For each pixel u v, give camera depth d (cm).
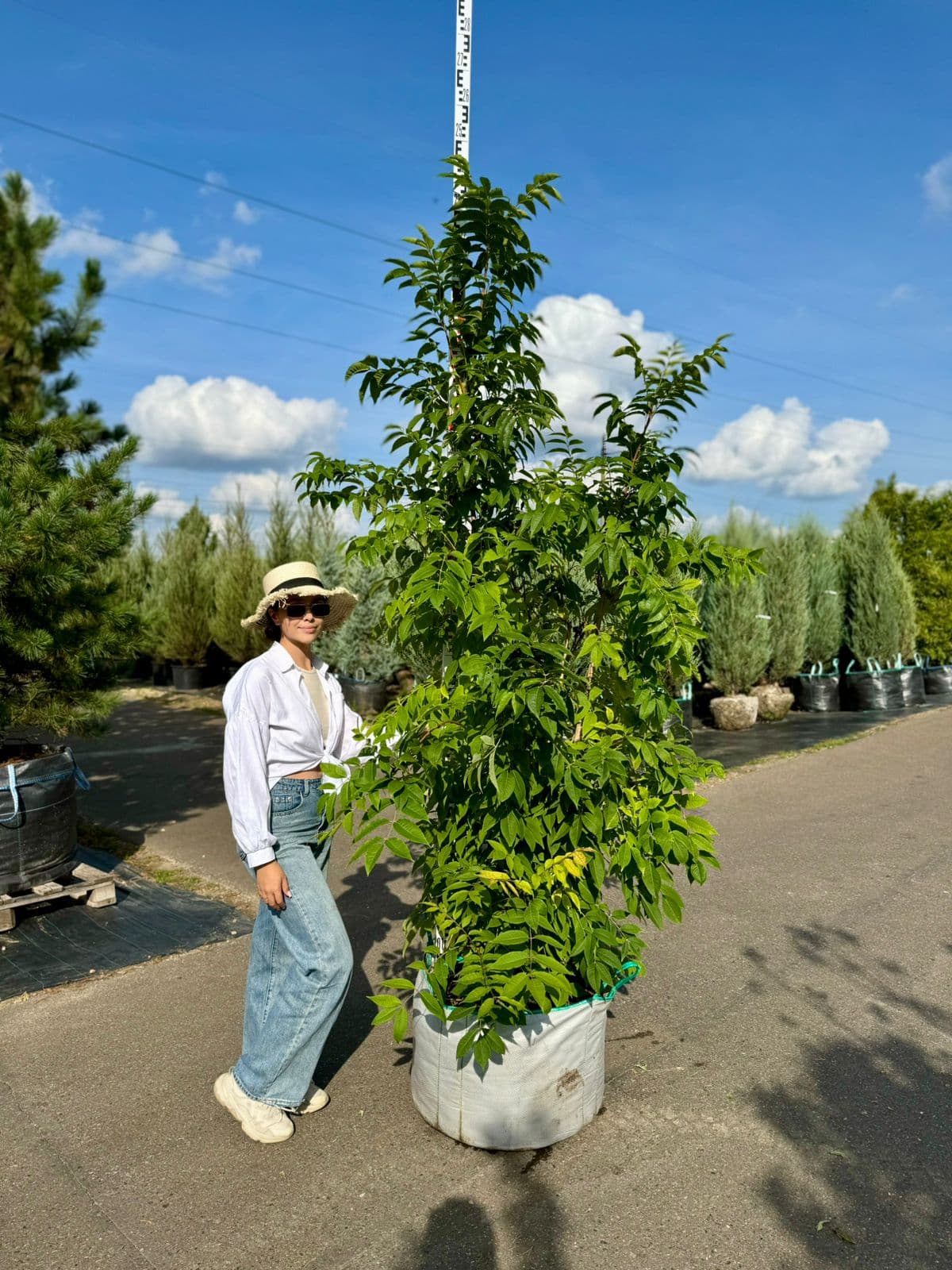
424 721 276
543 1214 250
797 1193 260
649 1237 241
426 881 307
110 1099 308
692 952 442
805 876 562
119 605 576
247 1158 276
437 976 268
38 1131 290
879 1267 231
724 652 1172
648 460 303
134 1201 256
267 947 285
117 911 489
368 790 266
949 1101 310
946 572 1479
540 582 321
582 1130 290
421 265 290
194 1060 334
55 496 503
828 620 1334
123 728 1198
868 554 1350
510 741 266
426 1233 243
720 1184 263
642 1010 380
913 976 415
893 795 784
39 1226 246
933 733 1107
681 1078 324
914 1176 268
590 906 282
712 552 285
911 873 565
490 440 294
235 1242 239
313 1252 236
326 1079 324
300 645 301
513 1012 254
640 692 288
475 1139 279
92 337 789
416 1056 299
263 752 279
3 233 769
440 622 304
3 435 598
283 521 1489
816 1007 383
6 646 517
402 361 299
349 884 553
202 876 555
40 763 470
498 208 281
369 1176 267
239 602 1457
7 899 460
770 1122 296
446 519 307
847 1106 306
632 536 290
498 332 306
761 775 879
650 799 283
